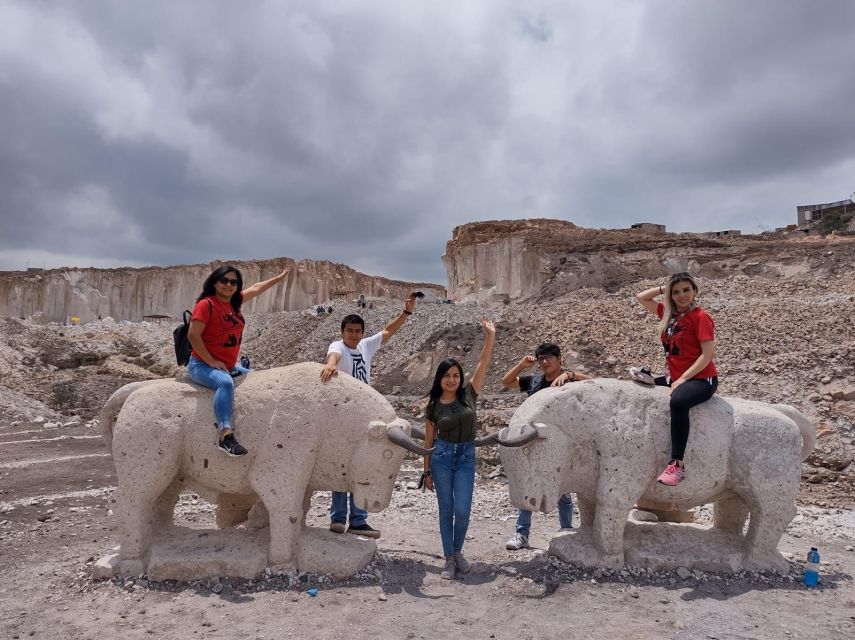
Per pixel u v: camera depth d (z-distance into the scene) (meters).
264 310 62.19
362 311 37.41
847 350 15.68
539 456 5.08
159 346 45.44
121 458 4.84
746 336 18.88
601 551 5.08
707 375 5.02
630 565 5.07
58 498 8.25
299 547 4.89
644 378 5.37
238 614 4.14
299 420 4.88
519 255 42.34
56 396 22.72
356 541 5.21
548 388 5.43
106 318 58.16
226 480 4.91
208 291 5.03
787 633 3.94
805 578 4.87
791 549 6.17
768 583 4.88
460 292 48.50
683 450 4.89
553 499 5.08
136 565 4.79
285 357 35.28
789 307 20.66
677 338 5.23
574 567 5.12
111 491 8.78
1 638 3.80
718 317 20.84
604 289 33.97
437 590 4.69
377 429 4.84
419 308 33.34
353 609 4.25
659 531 5.39
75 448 12.66
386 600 4.44
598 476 5.18
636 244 38.38
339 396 5.02
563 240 41.09
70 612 4.22
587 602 4.46
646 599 4.52
